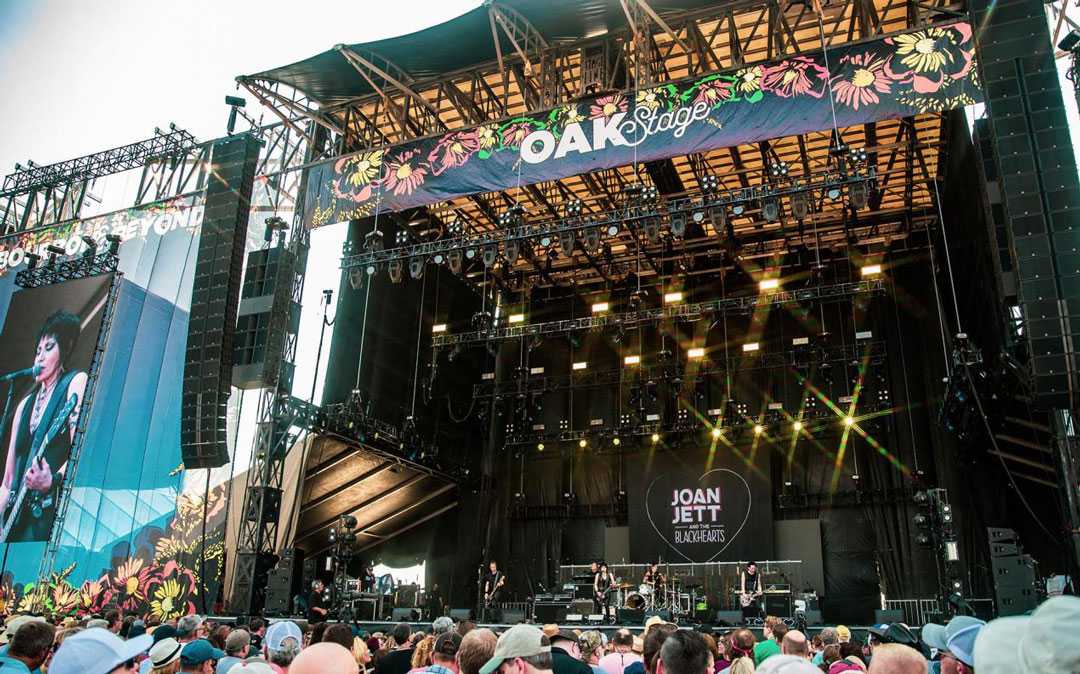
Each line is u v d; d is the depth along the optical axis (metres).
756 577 21.33
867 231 28.28
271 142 22.59
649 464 28.61
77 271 23.73
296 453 22.88
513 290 32.88
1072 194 12.54
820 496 26.94
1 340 23.84
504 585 29.33
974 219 20.95
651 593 22.00
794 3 17.95
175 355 21.98
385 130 24.19
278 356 20.33
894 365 27.12
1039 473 21.44
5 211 25.61
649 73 18.19
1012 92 13.29
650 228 18.80
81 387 22.36
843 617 25.34
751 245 29.12
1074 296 12.16
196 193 23.16
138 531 20.84
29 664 4.05
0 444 22.70
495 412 31.41
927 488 25.55
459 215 28.81
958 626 4.10
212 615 18.73
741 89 17.19
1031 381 12.62
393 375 27.50
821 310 27.23
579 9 18.28
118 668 3.30
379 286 27.28
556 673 5.15
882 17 18.55
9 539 21.61
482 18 18.62
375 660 6.83
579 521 29.72
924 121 23.36
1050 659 1.57
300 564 23.23
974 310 22.45
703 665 3.10
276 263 20.59
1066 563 20.30
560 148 18.33
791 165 25.48
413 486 28.73
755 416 28.19
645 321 28.75
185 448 18.47
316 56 19.97
